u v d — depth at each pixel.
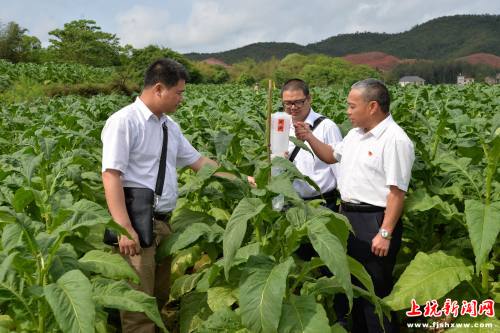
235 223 2.81
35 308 2.90
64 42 73.56
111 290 2.86
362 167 3.68
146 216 3.50
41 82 32.88
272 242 3.29
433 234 4.52
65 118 8.01
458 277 3.39
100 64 72.56
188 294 3.93
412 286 3.35
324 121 4.61
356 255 3.79
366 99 3.54
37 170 5.06
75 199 4.90
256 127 5.00
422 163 4.51
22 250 2.72
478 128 4.27
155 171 3.64
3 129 8.76
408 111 6.62
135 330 3.57
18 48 53.59
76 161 4.91
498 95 11.86
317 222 2.88
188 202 5.04
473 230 3.10
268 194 3.31
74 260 2.92
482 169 4.43
